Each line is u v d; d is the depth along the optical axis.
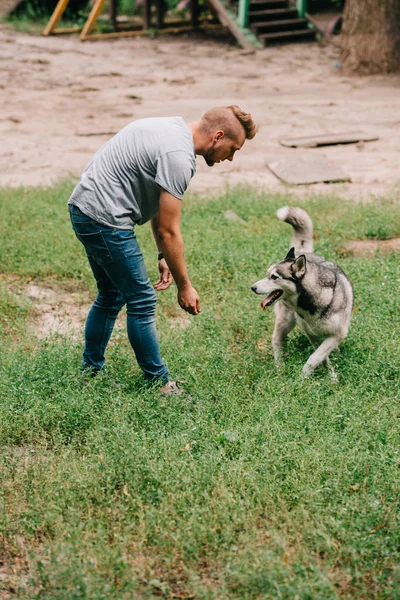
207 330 5.82
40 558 3.40
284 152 12.00
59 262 7.35
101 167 4.50
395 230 8.23
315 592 3.10
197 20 21.88
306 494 3.74
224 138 4.46
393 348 5.32
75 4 22.91
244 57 19.14
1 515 3.66
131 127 4.51
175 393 4.81
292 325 5.41
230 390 4.84
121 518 3.62
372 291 6.33
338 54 19.20
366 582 3.26
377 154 11.84
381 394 4.83
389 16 16.64
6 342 5.74
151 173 4.42
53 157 11.78
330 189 10.18
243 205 9.14
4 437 4.40
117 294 4.96
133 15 23.25
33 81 16.67
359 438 4.23
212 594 3.12
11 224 8.35
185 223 8.48
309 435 4.28
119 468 3.94
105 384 4.92
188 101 15.12
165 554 3.41
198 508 3.60
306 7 20.88
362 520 3.53
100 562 3.29
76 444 4.39
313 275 5.03
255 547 3.38
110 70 17.78
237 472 3.89
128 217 4.55
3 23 22.42
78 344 5.55
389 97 15.27
